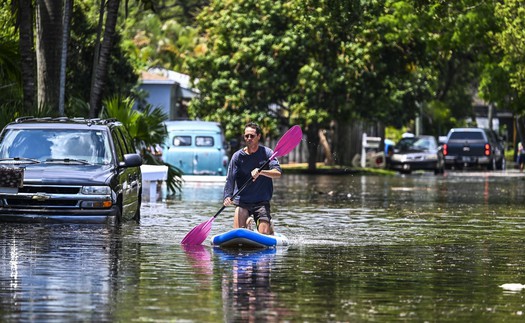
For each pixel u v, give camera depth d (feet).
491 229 136.36
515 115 386.52
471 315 69.97
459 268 94.79
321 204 185.26
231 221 142.82
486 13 321.93
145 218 146.61
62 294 76.64
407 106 383.45
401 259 101.30
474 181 293.23
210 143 270.87
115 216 126.93
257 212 113.09
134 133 188.14
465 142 405.39
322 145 395.96
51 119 136.87
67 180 125.39
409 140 379.55
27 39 170.40
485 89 359.25
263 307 72.08
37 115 165.07
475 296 78.02
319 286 82.23
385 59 358.23
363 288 81.51
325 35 341.41
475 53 389.39
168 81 372.99
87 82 261.65
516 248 112.57
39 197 125.08
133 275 86.89
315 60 352.90
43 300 73.97
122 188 130.52
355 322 67.15
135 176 141.49
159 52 427.33
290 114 360.48
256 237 108.99
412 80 379.76
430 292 79.82
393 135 519.60
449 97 531.09
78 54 258.78
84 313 69.15
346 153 394.73
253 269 91.76
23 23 170.40
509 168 452.76
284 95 363.15
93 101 184.55
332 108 359.87
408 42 342.44
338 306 72.84
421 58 360.89
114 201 126.72
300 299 75.66
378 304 73.92
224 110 361.51
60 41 183.73
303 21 336.29
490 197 212.02
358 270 92.32
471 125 543.80
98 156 131.64
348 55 345.92
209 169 270.26
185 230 127.34
